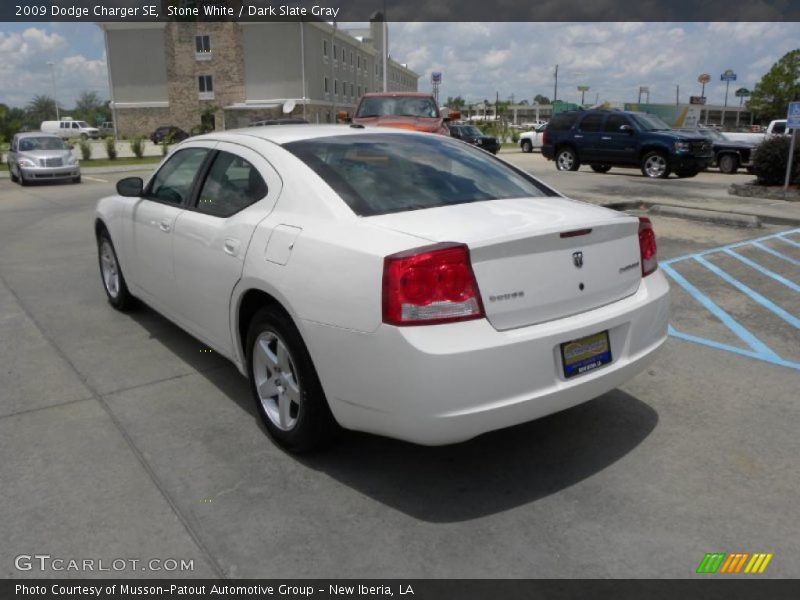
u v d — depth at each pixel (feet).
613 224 10.21
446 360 8.47
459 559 8.50
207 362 15.12
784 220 31.94
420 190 11.02
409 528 9.12
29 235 32.17
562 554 8.59
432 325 8.57
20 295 20.76
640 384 13.80
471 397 8.66
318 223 10.14
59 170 61.16
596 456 11.01
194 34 193.16
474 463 10.82
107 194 52.11
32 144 63.82
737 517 9.30
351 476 10.41
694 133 59.88
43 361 15.19
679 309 18.83
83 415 12.46
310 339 9.71
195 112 197.47
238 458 10.94
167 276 14.33
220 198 12.72
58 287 21.77
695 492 9.91
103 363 15.07
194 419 12.33
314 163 11.30
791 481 10.18
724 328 17.22
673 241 28.19
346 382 9.37
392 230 9.34
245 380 14.12
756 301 19.52
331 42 214.28
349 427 9.74
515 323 9.11
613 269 10.30
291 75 191.31
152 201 15.33
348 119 45.44
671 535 8.94
